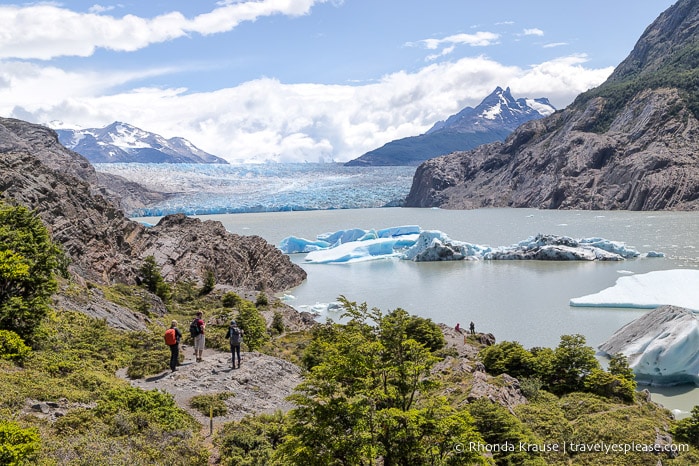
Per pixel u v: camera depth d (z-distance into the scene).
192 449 20.98
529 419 30.47
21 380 22.69
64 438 18.86
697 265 111.38
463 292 94.81
